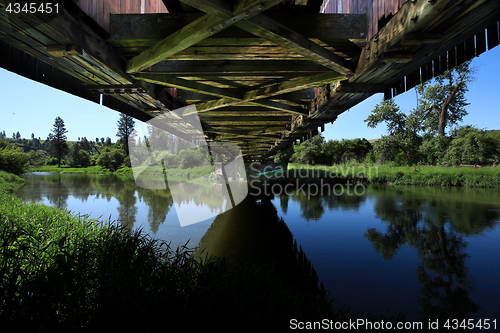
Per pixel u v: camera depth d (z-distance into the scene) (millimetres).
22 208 5590
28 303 1710
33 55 2242
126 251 3176
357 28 2430
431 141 22359
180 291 2402
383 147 24172
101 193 13258
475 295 3338
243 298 2354
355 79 2801
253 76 3551
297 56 2775
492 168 15086
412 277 3852
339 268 4129
